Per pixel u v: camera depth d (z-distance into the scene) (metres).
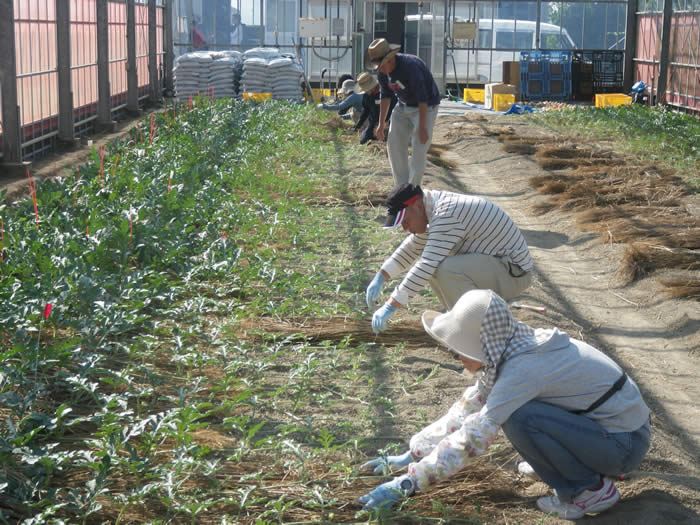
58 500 3.25
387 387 4.60
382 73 8.39
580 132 16.56
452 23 26.72
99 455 3.40
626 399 3.19
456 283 4.56
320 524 3.26
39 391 3.97
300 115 16.02
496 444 3.99
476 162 13.77
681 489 3.63
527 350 3.12
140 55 21.12
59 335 4.82
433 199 4.51
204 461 3.59
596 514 3.43
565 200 9.83
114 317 4.51
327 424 4.11
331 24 25.86
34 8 12.61
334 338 5.28
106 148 11.12
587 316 6.18
